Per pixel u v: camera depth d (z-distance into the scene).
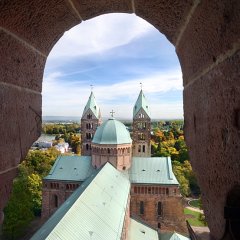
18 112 5.36
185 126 5.92
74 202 33.34
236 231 3.27
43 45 6.44
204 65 4.18
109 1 6.01
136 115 79.88
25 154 5.91
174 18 5.26
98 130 66.06
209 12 3.77
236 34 3.02
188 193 87.00
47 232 27.19
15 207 53.47
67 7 5.79
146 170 64.12
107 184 47.12
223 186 3.56
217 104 3.65
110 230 31.83
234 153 3.18
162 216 60.88
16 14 4.77
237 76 3.03
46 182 66.69
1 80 4.63
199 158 4.68
